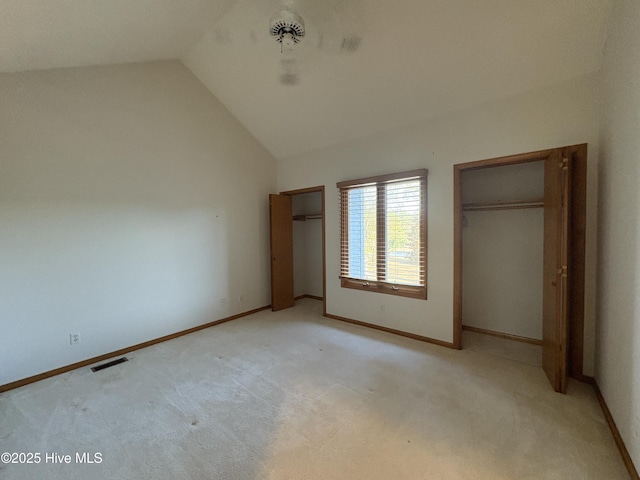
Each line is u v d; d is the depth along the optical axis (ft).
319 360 9.58
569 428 6.12
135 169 10.88
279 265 15.81
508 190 10.82
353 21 8.23
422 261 11.01
